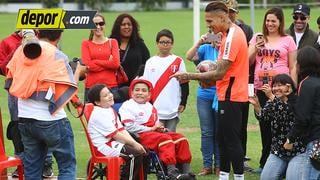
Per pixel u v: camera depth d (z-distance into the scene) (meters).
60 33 9.37
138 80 10.82
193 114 18.02
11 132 10.39
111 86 11.88
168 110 11.57
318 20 12.33
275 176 9.70
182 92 11.75
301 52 8.89
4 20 55.44
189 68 25.89
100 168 10.13
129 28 12.36
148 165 10.32
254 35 11.87
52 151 8.99
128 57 12.31
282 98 9.66
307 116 8.70
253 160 12.89
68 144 9.02
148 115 10.73
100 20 11.84
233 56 9.97
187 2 78.88
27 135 8.98
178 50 34.25
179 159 10.49
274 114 9.62
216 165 11.89
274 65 11.41
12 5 72.94
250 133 15.66
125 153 9.93
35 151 9.05
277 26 11.41
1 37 40.00
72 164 9.12
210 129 11.80
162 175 10.25
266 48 11.47
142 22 54.19
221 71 10.02
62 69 8.82
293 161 9.24
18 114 9.12
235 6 11.41
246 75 10.17
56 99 8.79
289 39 11.46
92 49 11.87
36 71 8.74
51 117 8.81
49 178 11.37
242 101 10.13
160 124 10.77
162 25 51.22
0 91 21.66
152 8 75.69
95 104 10.12
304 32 12.24
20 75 8.80
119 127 10.12
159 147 10.27
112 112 10.16
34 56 8.76
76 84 8.98
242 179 10.34
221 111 10.20
